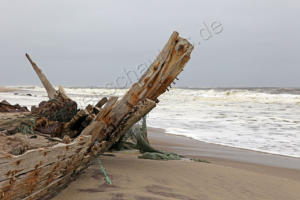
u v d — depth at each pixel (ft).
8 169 7.75
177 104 106.11
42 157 9.48
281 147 33.96
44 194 10.94
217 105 100.22
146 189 14.40
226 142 36.88
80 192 13.07
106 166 18.58
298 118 61.82
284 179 19.94
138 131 26.81
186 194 14.38
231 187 16.61
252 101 113.80
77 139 12.82
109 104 16.16
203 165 21.75
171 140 37.65
